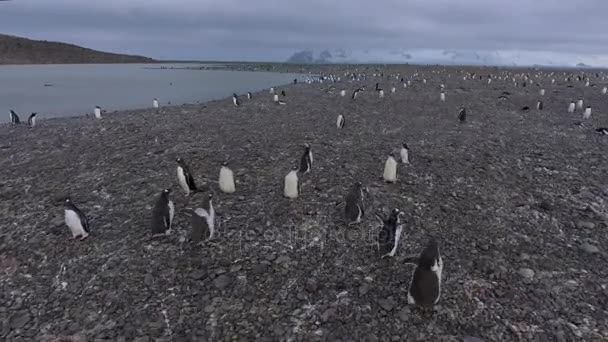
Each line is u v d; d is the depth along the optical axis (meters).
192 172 14.18
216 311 7.41
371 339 6.80
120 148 17.64
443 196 12.30
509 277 8.49
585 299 7.94
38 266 8.81
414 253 9.25
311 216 10.74
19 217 10.93
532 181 13.92
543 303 7.77
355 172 14.17
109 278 8.26
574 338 6.92
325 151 16.98
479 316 7.36
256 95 43.31
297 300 7.69
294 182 11.62
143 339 6.80
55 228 10.22
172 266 8.57
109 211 11.17
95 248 9.33
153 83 72.56
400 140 19.39
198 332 6.96
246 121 24.84
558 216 11.39
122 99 46.19
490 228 10.55
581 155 17.58
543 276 8.61
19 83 68.81
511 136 21.09
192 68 151.25
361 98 38.19
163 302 7.62
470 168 14.88
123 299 7.70
